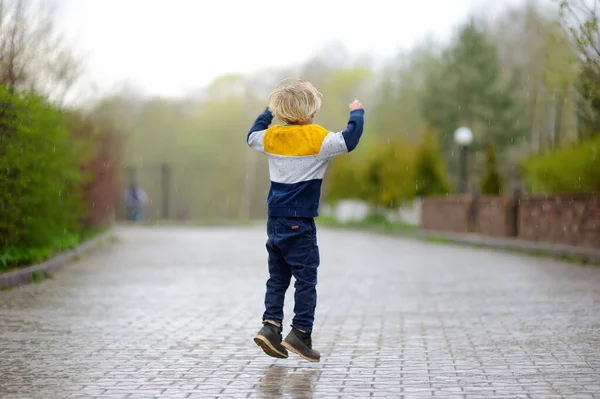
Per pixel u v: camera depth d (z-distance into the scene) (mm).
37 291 11523
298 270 6109
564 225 19141
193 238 27812
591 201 17578
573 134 25750
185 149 64688
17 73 14234
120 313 9367
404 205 35344
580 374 5922
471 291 11609
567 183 20703
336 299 10719
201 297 10938
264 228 38062
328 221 41750
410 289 11922
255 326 8383
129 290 11758
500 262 17000
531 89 44281
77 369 6172
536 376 5852
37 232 14711
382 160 35156
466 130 30109
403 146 34594
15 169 13195
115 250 20938
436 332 7984
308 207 6039
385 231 31797
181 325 8453
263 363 6402
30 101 12805
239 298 10820
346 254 19828
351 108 6094
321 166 6039
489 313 9352
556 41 15062
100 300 10578
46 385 5617
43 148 14141
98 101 21047
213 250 21188
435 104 49031
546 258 17906
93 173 22734
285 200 6023
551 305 10000
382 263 16906
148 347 7137
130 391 5430
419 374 5957
